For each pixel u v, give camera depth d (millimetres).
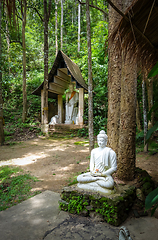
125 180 4539
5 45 15383
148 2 2086
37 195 4367
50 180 5387
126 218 3457
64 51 21297
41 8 15086
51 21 19219
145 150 8758
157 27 2465
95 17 19031
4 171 6105
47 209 3730
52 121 15109
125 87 4527
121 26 2420
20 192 4562
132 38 2594
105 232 2988
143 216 3553
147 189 4215
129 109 4512
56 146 10297
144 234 2955
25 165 6906
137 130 12055
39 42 21688
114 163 3775
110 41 2732
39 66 22141
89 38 6863
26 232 2979
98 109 15016
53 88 14656
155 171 6102
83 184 3826
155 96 10586
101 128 12992
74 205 3535
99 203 3404
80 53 17172
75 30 22969
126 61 4438
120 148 4625
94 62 13906
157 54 3109
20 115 16562
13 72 19781
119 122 4969
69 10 23047
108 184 3494
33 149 9617
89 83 6910
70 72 13125
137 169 5039
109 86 5086
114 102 4973
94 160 4031
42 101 14352
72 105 15141
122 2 4668
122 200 3309
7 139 11922
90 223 3266
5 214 3533
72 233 2957
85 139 12141
